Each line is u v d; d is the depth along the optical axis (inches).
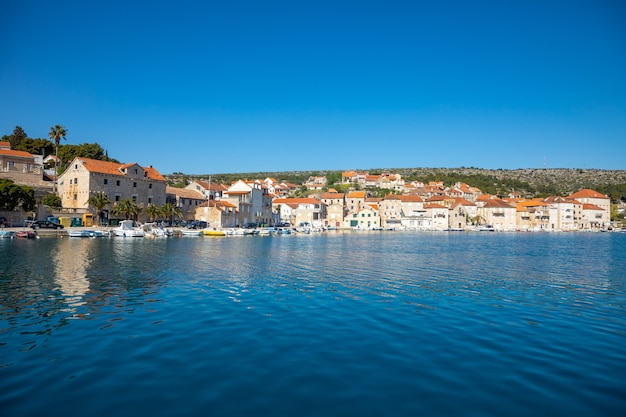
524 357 651.5
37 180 4210.1
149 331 764.6
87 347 673.6
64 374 567.5
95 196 3841.0
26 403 487.2
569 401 506.3
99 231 3356.3
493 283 1375.5
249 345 693.9
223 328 791.1
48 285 1205.1
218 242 3243.1
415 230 7401.6
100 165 4151.1
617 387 545.6
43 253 2043.6
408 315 911.0
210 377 563.2
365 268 1734.7
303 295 1120.2
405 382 554.3
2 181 3260.3
